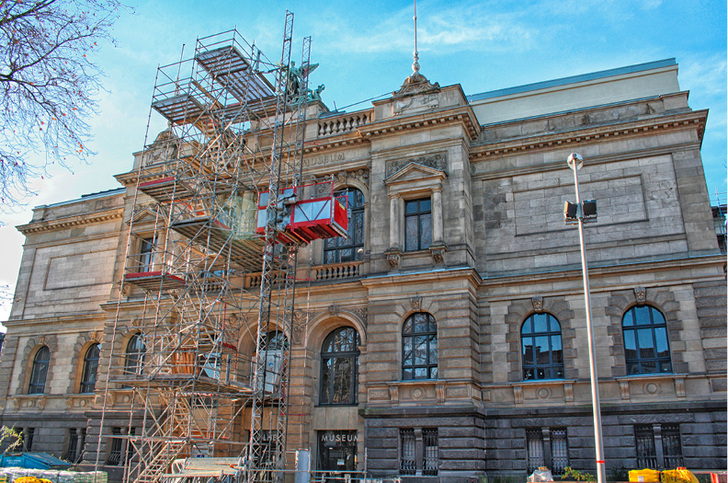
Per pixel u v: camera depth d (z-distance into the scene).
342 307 32.66
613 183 31.75
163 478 26.88
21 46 15.01
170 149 39.78
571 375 29.34
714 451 26.23
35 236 47.66
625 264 29.84
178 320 36.00
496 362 30.77
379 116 35.25
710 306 28.16
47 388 42.19
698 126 31.09
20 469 27.86
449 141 32.88
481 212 33.62
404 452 28.75
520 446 29.05
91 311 42.78
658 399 27.77
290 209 31.05
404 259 31.89
